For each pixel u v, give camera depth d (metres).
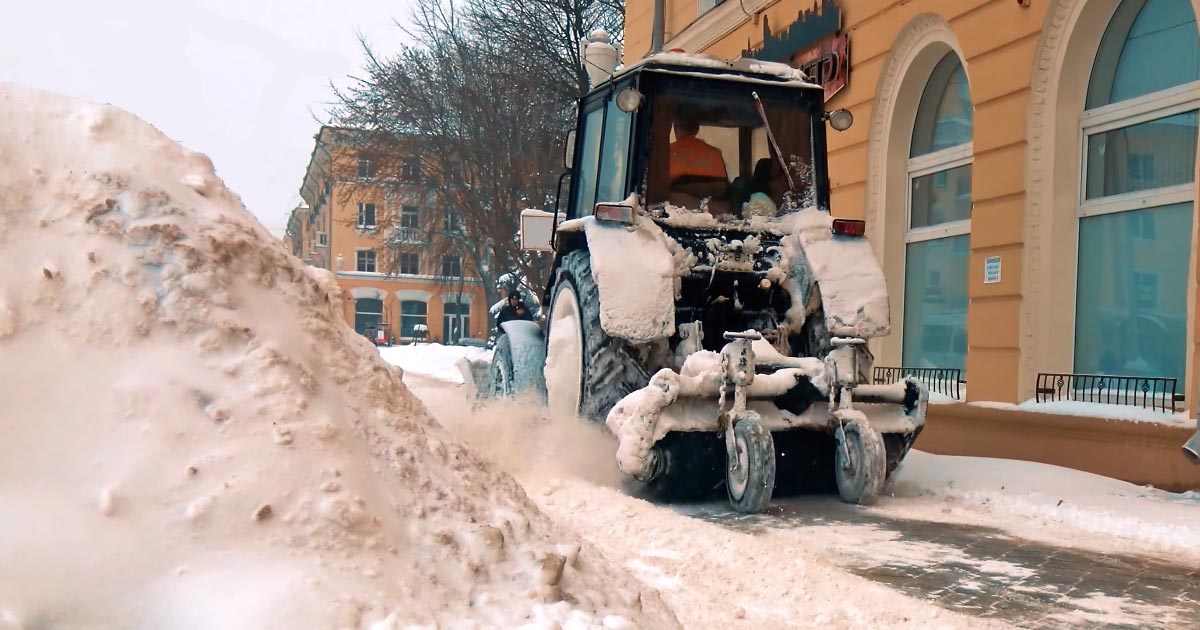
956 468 6.06
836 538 4.30
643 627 2.35
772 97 6.00
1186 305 6.05
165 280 2.27
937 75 8.73
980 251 7.53
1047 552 4.10
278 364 2.28
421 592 2.06
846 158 9.42
